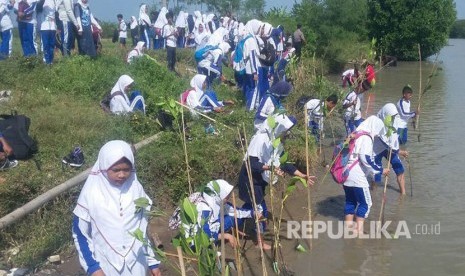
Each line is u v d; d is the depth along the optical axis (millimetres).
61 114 9547
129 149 4090
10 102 10141
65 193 6715
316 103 10547
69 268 5867
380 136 7445
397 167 8367
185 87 12906
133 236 4004
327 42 28062
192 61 19172
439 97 17922
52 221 6422
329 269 6094
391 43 34906
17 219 6004
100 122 9359
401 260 6293
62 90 11555
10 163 7398
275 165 6324
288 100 11453
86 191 4125
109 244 4070
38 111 9664
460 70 27500
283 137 6625
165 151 7984
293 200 8219
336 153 7324
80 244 4125
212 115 9695
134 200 4043
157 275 4332
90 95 11523
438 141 11680
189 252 4027
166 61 17797
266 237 6918
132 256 4121
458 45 52688
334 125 12188
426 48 35156
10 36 13906
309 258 6371
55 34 13023
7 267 5777
